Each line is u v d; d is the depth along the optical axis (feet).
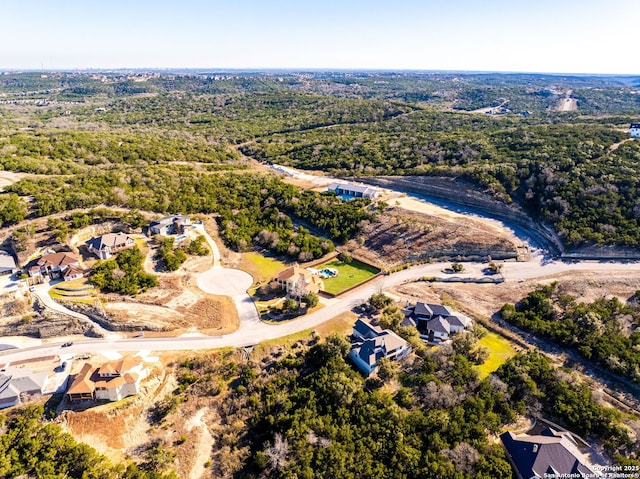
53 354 221.05
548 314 260.21
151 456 175.11
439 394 197.98
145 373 209.77
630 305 265.13
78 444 171.94
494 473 162.30
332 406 195.11
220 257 326.03
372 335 235.61
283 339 240.32
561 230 330.75
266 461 171.73
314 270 321.32
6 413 187.42
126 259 282.97
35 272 259.60
